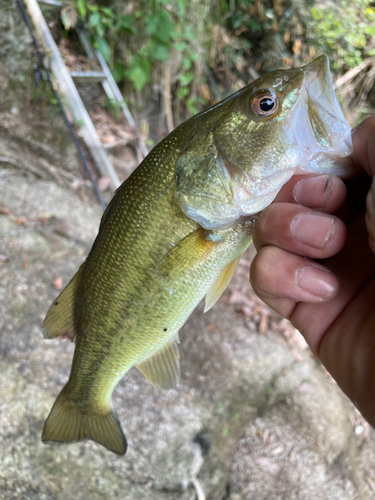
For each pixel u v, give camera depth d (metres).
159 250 0.17
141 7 0.60
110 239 0.18
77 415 0.22
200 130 0.16
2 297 0.32
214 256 0.17
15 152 0.46
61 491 0.25
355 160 0.14
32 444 0.25
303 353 0.44
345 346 0.15
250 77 0.82
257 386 0.36
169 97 0.70
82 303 0.19
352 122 0.84
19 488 0.24
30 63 0.47
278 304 0.17
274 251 0.14
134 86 0.63
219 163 0.16
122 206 0.17
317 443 0.35
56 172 0.49
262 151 0.15
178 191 0.16
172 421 0.30
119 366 0.20
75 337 0.20
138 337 0.19
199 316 0.40
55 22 0.54
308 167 0.15
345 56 0.80
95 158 0.52
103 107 0.59
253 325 0.44
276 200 0.15
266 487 0.32
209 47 0.73
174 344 0.20
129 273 0.18
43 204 0.43
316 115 0.14
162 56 0.61
